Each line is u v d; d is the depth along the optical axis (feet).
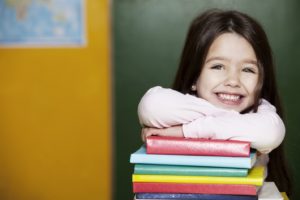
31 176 8.40
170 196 2.97
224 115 3.25
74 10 8.13
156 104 3.32
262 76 3.63
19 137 8.39
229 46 3.52
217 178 2.92
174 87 4.05
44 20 8.20
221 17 3.64
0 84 8.33
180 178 2.95
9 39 8.26
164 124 3.33
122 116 8.05
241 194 2.90
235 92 3.51
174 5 7.78
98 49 8.14
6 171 8.39
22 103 8.34
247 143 2.92
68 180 8.33
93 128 8.22
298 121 7.44
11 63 8.29
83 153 8.29
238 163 2.89
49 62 8.25
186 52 3.91
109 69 8.11
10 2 8.20
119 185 8.20
